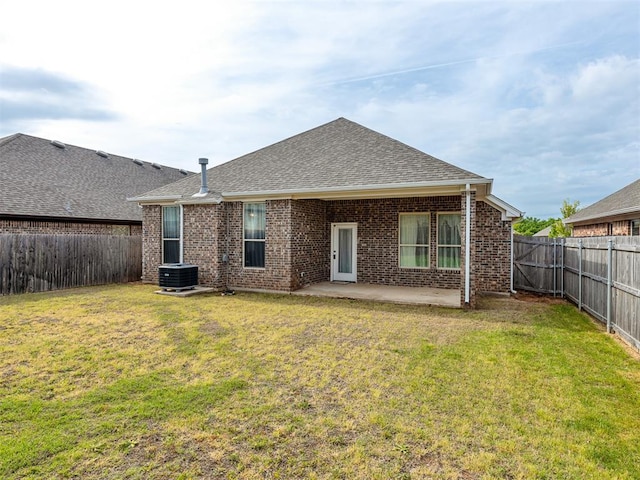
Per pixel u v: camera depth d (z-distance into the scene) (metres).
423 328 7.40
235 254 12.55
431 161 10.81
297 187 11.23
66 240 13.02
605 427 3.68
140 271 15.46
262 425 3.67
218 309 9.19
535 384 4.68
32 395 4.30
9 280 11.58
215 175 14.02
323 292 11.43
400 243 12.94
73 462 3.07
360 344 6.31
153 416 3.83
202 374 4.95
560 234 30.03
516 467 3.06
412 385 4.63
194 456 3.18
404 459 3.16
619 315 6.93
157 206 13.76
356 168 11.45
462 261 9.56
